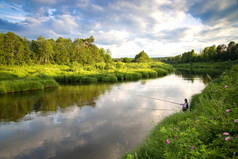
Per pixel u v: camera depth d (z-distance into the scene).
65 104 14.70
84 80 33.84
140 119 10.35
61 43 67.44
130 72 43.28
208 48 98.50
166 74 51.31
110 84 28.95
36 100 16.39
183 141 2.61
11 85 20.95
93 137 8.05
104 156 6.40
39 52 58.56
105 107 13.48
